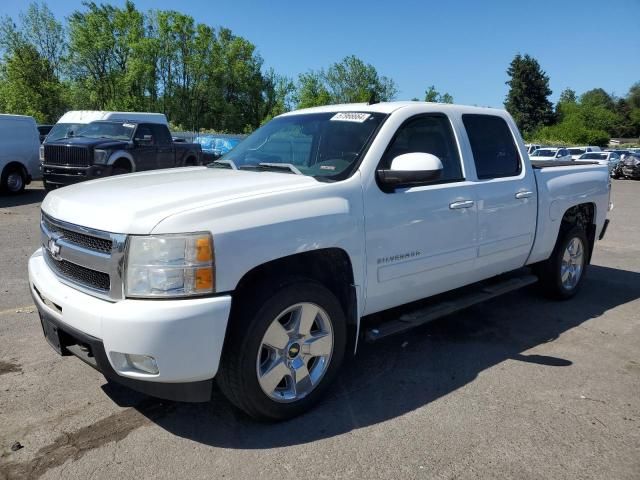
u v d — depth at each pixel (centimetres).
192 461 284
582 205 577
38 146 1533
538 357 428
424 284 398
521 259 495
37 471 274
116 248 278
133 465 280
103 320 271
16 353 416
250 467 279
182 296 273
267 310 299
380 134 374
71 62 5456
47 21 4828
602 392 369
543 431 317
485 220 436
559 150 3516
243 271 287
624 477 275
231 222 286
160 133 1544
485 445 302
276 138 428
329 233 324
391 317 411
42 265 353
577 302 577
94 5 5650
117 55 5850
